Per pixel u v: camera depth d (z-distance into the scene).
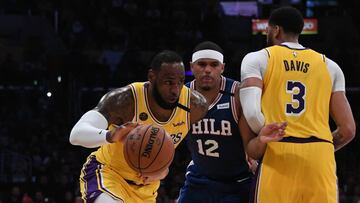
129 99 4.79
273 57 4.78
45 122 17.06
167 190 14.09
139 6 22.58
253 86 4.70
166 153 4.48
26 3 21.78
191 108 4.96
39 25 21.17
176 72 4.61
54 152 15.65
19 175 14.89
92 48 20.34
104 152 5.06
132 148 4.45
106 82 18.02
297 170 4.62
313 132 4.68
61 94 17.52
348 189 14.28
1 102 17.81
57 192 13.65
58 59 17.88
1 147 15.66
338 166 16.50
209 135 5.60
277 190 4.64
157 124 4.87
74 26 20.77
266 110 4.74
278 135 4.48
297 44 4.92
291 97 4.74
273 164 4.66
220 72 5.55
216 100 5.54
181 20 21.67
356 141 17.73
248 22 22.00
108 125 4.81
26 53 19.00
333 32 22.08
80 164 15.21
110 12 22.16
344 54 19.88
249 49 19.91
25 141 16.52
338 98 4.88
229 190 5.77
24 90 17.92
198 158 5.78
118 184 4.95
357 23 22.44
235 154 5.62
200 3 22.75
